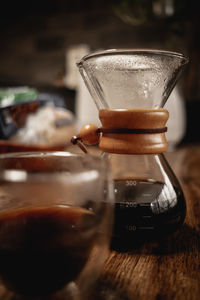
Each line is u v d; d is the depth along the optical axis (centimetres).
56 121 65
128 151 29
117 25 207
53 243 19
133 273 24
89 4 213
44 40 229
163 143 30
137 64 30
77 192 19
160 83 32
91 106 116
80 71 34
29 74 236
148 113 28
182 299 21
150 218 29
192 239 31
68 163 22
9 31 237
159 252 28
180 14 119
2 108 55
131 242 30
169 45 142
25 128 60
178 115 96
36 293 19
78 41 220
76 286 20
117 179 32
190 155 85
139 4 128
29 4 228
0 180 19
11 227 19
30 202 19
